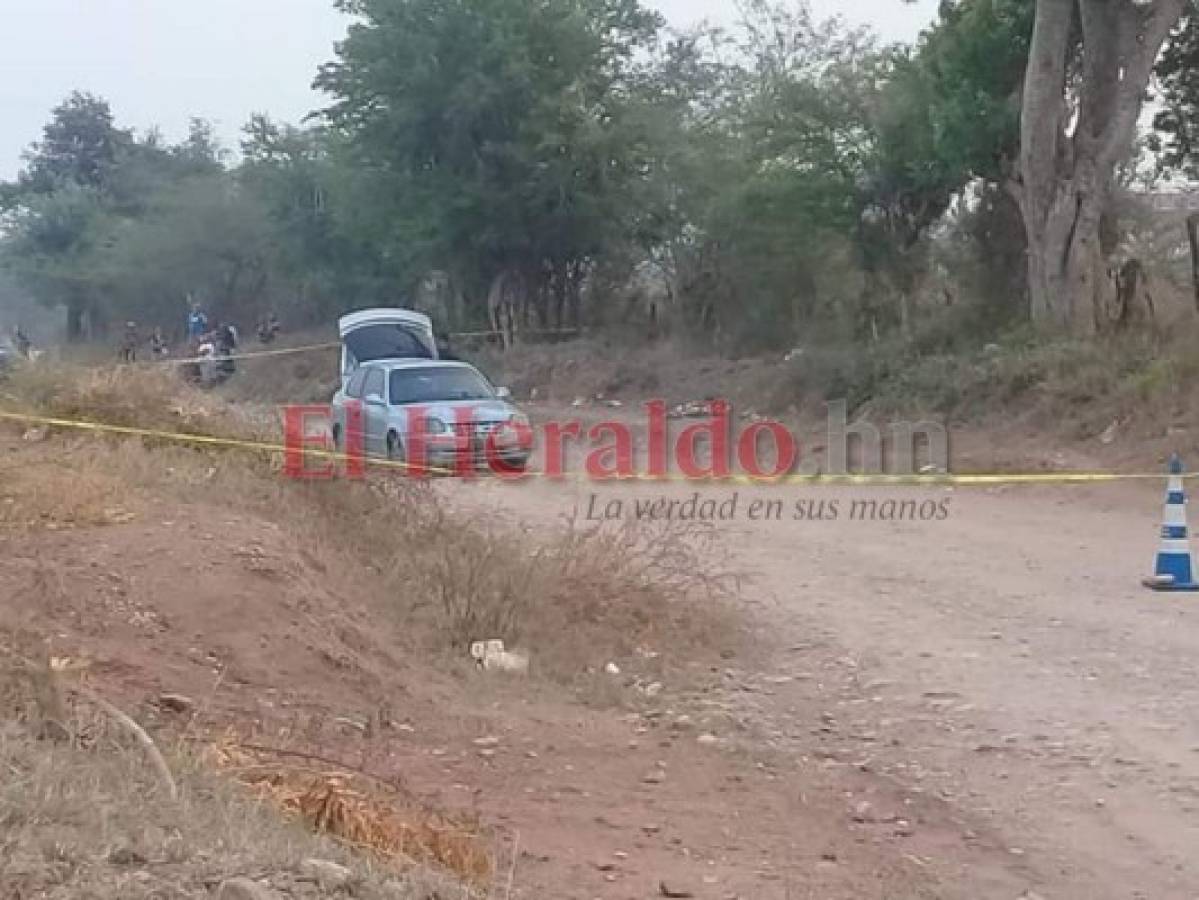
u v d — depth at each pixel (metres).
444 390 21.69
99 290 72.38
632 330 42.34
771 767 8.29
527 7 40.34
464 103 40.19
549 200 41.34
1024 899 6.40
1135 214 30.91
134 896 4.54
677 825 7.20
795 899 6.21
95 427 13.24
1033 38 25.25
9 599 8.51
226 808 5.76
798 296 36.97
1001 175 27.94
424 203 42.22
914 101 29.94
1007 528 16.64
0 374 14.78
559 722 8.99
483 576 11.17
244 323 67.44
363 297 54.62
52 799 5.15
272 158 60.84
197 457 13.20
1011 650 10.71
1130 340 24.44
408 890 5.29
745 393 32.81
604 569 11.66
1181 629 11.10
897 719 9.18
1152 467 20.08
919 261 32.09
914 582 13.43
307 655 8.91
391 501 13.04
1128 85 25.16
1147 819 7.36
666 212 40.22
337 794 6.29
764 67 37.44
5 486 10.76
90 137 86.75
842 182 31.88
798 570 14.21
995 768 8.20
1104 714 9.02
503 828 6.88
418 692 9.22
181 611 8.90
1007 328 28.25
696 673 10.50
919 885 6.52
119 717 6.52
